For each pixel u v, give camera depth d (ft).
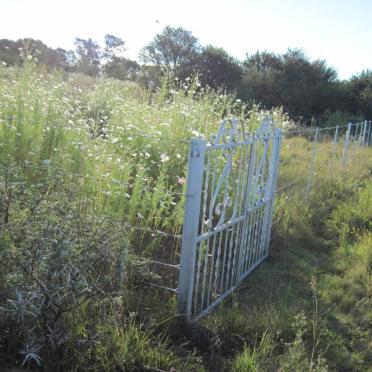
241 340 12.92
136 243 15.64
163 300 13.73
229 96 30.94
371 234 22.49
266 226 19.54
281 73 91.91
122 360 10.67
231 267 17.12
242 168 16.19
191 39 77.97
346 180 34.68
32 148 18.54
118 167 17.42
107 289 11.32
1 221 10.68
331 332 13.87
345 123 75.41
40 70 31.09
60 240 9.89
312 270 18.70
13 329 10.11
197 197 12.57
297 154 39.50
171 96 29.71
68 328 10.75
